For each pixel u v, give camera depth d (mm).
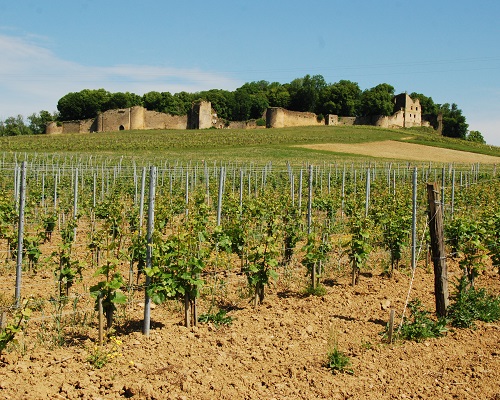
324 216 16344
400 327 6688
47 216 13367
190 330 6691
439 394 5109
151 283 6617
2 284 8719
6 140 66000
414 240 10125
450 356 6012
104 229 9094
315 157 51375
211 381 5227
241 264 9492
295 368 5559
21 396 4715
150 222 6629
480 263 8570
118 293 6277
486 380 5398
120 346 6070
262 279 7688
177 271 6656
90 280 9023
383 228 11477
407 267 10469
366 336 6594
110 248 6316
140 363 5582
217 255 8414
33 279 9133
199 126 93375
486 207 12336
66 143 61219
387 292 8703
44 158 43219
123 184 22156
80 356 5641
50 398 4723
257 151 56000
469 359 5930
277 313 7480
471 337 6629
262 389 5121
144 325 6488
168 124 95438
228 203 14711
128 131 85500
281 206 13320
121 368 5469
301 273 9906
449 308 7320
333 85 115125
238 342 6305
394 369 5637
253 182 26391
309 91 113812
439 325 6836
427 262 10312
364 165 40875
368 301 8148
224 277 9234
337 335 6602
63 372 5301
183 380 5199
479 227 9891
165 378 5270
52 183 22000
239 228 9094
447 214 13969
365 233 9016
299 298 8375
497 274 9859
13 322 6129
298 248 12078
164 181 24266
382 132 82500
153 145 59781
